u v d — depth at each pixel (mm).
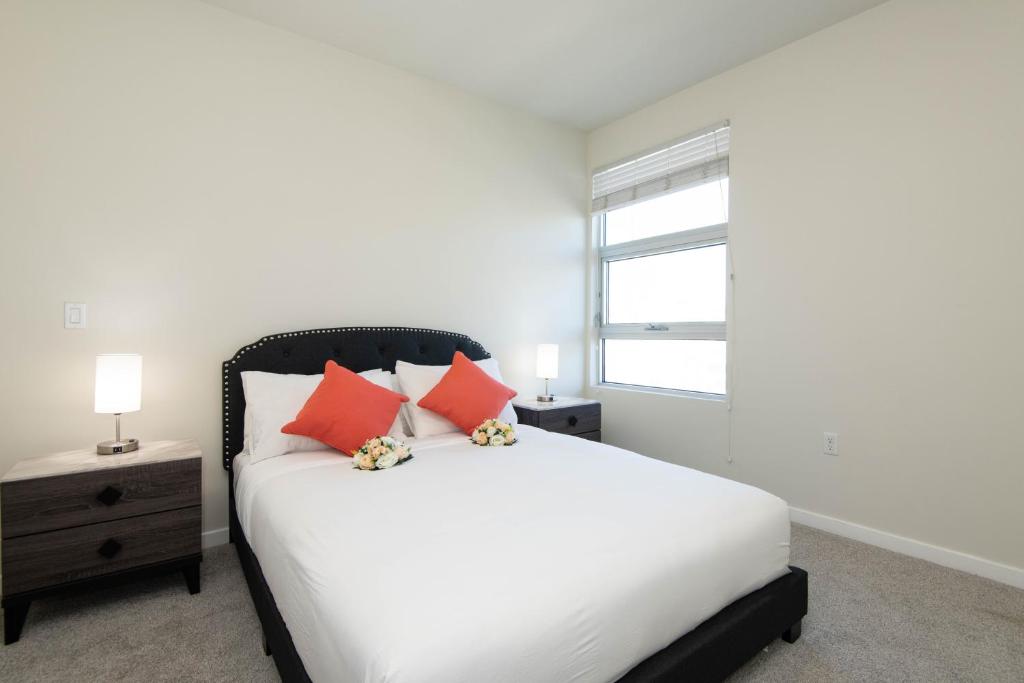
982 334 2084
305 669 1122
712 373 3234
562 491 1597
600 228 4016
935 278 2209
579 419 3268
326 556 1173
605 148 3830
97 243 2141
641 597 1127
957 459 2152
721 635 1310
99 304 2150
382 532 1274
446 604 950
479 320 3369
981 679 1438
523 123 3582
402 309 3020
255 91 2518
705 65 2953
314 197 2695
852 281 2477
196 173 2363
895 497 2334
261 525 1596
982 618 1748
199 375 2381
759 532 1480
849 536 2471
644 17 2498
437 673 826
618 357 3898
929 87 2223
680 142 3291
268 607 1449
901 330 2314
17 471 1721
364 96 2861
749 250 2906
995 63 2045
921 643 1605
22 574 1654
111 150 2168
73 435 2102
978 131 2088
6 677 1457
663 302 3549
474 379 2607
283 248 2605
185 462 1936
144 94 2238
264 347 2482
